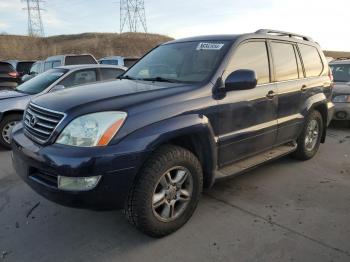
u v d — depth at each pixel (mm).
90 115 3041
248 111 4148
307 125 5418
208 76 3793
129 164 3025
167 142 3469
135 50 63844
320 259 3117
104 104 3146
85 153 2926
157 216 3342
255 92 4250
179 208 3537
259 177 5008
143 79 4234
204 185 3922
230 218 3826
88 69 7797
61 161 2941
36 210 4051
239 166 4266
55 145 3090
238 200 4262
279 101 4676
